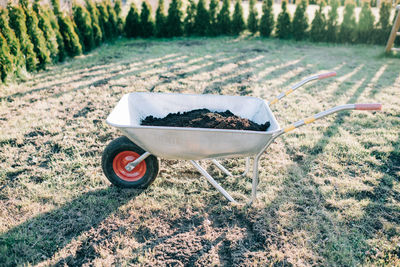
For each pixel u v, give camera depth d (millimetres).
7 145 3592
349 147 3672
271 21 9930
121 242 2346
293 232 2459
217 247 2320
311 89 5535
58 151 3574
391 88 5531
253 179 2609
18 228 2441
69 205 2713
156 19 9875
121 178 2893
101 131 3996
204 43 9289
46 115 4410
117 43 9242
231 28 10312
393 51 7977
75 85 5621
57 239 2354
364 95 5234
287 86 5711
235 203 2754
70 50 7371
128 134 2361
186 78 6105
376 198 2869
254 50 8422
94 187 2967
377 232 2471
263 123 2811
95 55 7773
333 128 4168
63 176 3102
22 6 5887
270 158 3531
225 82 5902
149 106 3109
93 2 8859
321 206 2764
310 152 3639
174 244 2340
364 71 6570
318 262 2209
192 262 2186
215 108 3146
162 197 2875
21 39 5781
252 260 2207
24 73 5840
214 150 2414
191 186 3043
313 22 9297
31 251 2236
